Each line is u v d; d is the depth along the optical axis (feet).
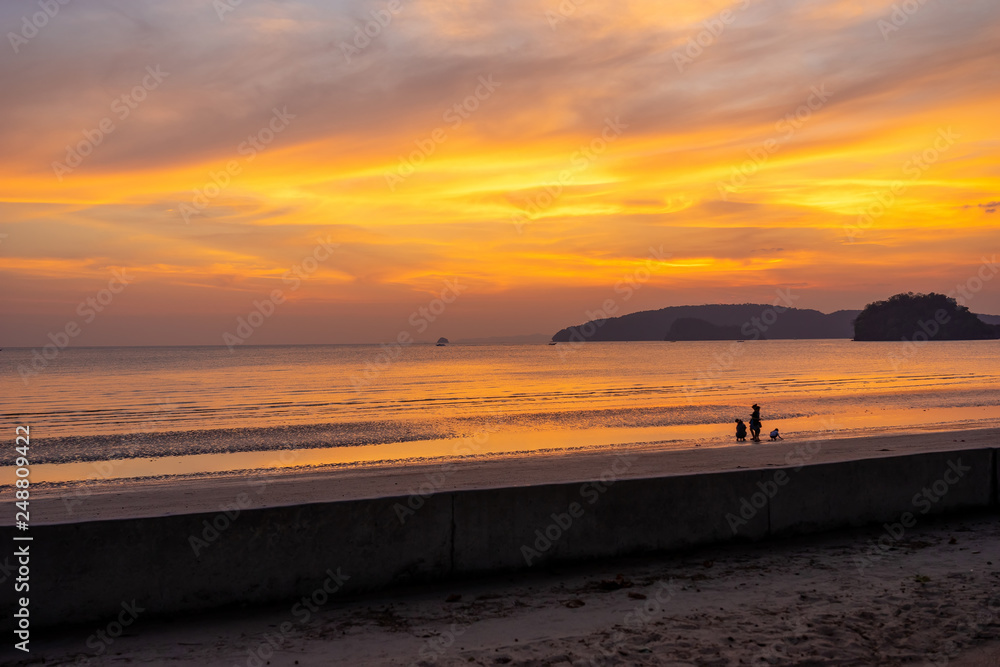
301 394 164.04
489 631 16.66
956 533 25.39
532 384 197.88
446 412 121.29
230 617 18.17
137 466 69.26
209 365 330.34
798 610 17.51
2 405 136.46
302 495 50.21
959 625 16.02
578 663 14.43
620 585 20.20
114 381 211.20
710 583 20.21
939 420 103.91
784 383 196.13
